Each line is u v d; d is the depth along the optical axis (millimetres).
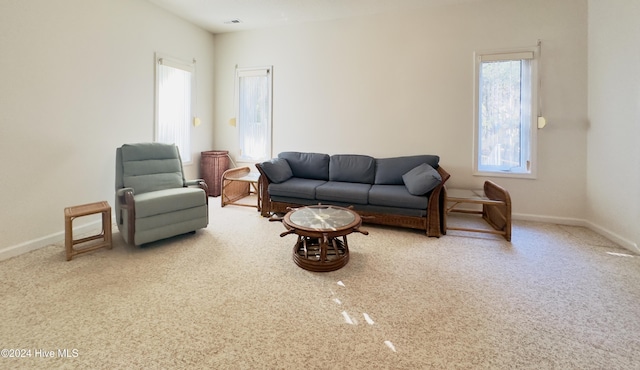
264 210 3910
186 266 2402
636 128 2689
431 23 3941
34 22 2639
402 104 4145
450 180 3994
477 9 3738
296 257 2457
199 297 1942
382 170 3916
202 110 4980
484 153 3887
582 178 3486
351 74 4367
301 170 4293
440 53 3926
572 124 3480
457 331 1623
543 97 3561
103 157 3340
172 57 4270
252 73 4910
